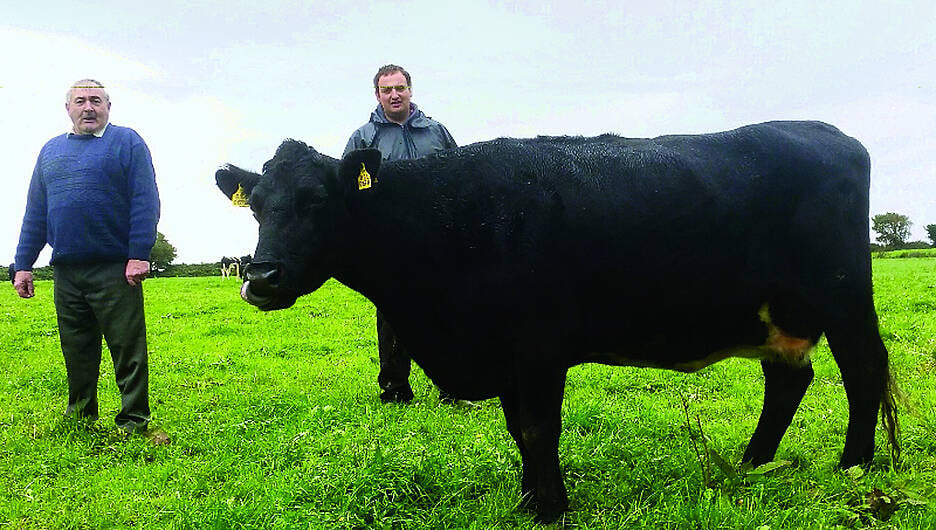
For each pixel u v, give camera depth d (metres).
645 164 4.80
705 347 5.05
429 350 4.91
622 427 6.26
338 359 11.49
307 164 4.73
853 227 5.02
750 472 4.68
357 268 4.91
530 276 4.48
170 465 6.27
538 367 4.55
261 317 17.19
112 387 9.62
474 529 4.41
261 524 4.57
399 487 4.93
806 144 5.03
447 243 4.61
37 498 5.59
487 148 4.86
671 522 4.32
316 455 6.05
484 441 5.95
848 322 5.02
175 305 21.34
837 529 4.20
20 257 7.25
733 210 4.79
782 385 5.44
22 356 12.84
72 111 6.90
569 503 4.78
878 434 5.81
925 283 18.31
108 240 6.90
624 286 4.71
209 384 9.81
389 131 7.54
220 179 5.01
